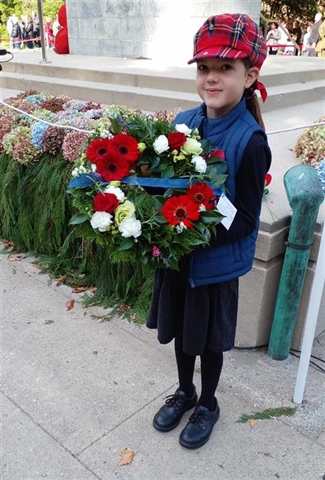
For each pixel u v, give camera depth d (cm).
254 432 199
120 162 144
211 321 172
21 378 230
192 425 192
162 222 141
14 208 358
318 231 219
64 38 919
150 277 274
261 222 217
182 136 146
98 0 820
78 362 241
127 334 265
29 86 662
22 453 189
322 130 315
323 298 243
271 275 228
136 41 790
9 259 353
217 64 149
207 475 179
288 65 681
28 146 335
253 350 247
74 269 328
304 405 212
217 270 162
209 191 142
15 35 1797
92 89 571
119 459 186
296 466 183
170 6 725
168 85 543
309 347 199
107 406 212
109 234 145
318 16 1317
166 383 227
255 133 153
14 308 289
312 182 208
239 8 693
